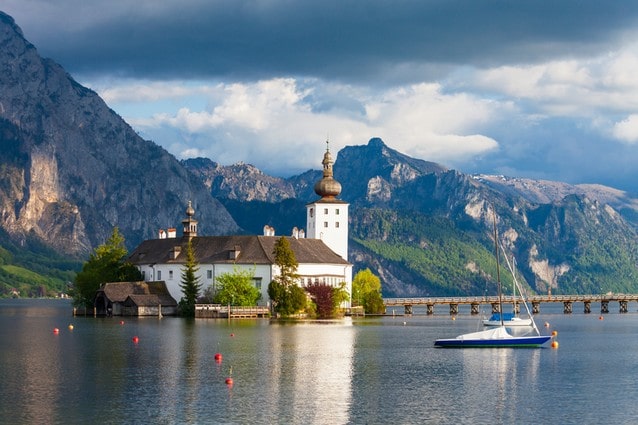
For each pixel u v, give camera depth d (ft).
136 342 535.19
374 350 504.84
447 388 359.25
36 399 324.19
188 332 619.26
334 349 506.89
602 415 305.32
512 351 514.27
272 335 597.93
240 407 312.50
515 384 372.38
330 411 307.58
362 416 299.79
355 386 361.71
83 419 290.56
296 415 300.20
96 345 517.55
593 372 415.64
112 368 408.26
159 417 294.46
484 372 409.49
